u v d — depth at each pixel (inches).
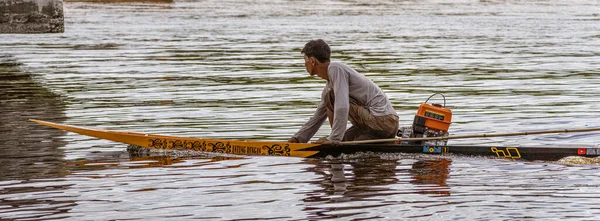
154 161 987.3
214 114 1374.3
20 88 1733.5
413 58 2432.3
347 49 2738.7
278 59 2379.4
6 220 751.1
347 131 1055.0
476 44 2955.2
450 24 4060.0
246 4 5664.4
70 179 900.0
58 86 1768.0
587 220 741.3
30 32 2108.8
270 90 1690.5
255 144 1024.2
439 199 812.6
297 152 1013.8
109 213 773.3
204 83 1815.9
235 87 1743.4
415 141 1027.9
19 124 1259.8
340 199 814.5
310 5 5615.2
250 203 803.4
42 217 760.3
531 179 890.1
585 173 915.4
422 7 5502.0
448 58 2431.1
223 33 3437.5
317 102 1513.3
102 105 1482.5
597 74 1999.3
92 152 1040.8
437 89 1723.7
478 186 861.8
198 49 2709.2
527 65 2226.9
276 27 3801.7
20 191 849.5
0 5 2081.7
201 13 4766.2
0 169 948.6
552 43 3004.4
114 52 2600.9
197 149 1043.9
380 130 1021.2
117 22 4035.4
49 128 1212.5
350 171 932.6
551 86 1760.6
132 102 1518.2
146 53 2568.9
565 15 4827.8
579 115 1358.3
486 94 1632.6
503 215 757.9
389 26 3905.0
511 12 5093.5
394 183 877.8
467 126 1259.8
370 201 807.1
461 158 996.6
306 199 815.7
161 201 813.2
